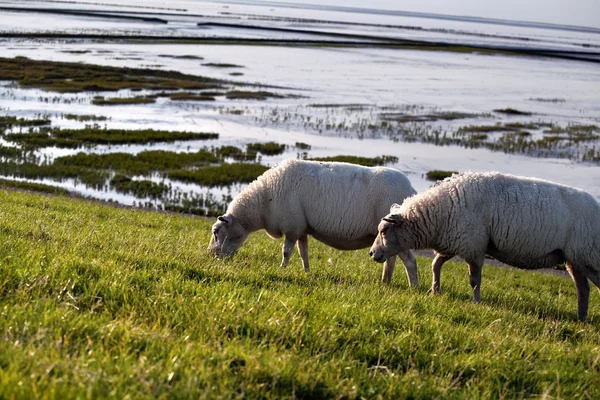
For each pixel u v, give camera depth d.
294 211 11.50
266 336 5.38
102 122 45.06
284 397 4.45
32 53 89.31
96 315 5.45
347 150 40.72
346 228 11.41
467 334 6.66
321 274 11.07
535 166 38.50
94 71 72.06
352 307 6.76
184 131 42.47
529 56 157.00
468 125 52.81
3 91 55.06
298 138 43.91
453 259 20.92
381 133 47.34
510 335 7.05
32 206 16.73
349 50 139.12
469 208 10.08
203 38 139.38
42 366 3.99
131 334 4.92
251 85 71.69
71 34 126.12
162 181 30.86
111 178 30.98
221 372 4.54
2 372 3.70
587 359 6.59
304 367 4.91
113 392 3.82
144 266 7.62
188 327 5.50
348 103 62.28
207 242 13.83
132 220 17.12
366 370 5.21
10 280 5.80
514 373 5.76
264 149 38.88
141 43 119.06
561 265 22.34
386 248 10.52
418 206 10.40
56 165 32.22
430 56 137.62
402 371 5.42
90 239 9.61
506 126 52.72
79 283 6.11
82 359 4.22
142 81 67.62
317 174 11.49
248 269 9.20
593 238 9.92
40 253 7.09
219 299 6.18
